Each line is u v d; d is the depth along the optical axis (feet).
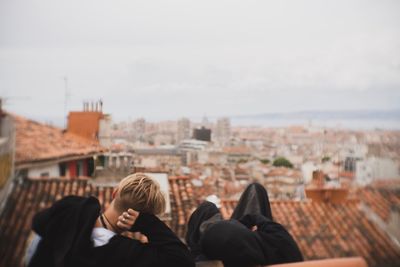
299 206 20.39
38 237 4.83
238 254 5.73
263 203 7.57
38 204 16.14
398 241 19.35
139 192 5.28
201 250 6.36
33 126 18.22
